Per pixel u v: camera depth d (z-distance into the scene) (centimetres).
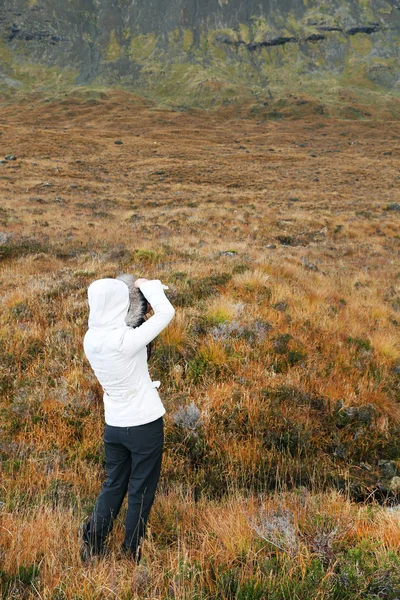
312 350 630
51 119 14850
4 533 283
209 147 8531
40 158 6000
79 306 748
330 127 14288
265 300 805
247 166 6072
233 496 355
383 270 1599
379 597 229
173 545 298
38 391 511
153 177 4962
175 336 600
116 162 6081
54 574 252
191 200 3378
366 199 3806
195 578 246
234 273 966
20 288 879
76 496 347
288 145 9681
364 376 580
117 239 1647
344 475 424
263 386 524
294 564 251
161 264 1073
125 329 256
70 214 2389
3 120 13862
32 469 384
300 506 317
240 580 238
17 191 3422
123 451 273
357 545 264
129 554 276
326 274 1349
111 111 16388
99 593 234
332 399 516
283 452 438
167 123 13912
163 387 529
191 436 437
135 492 269
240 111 18438
